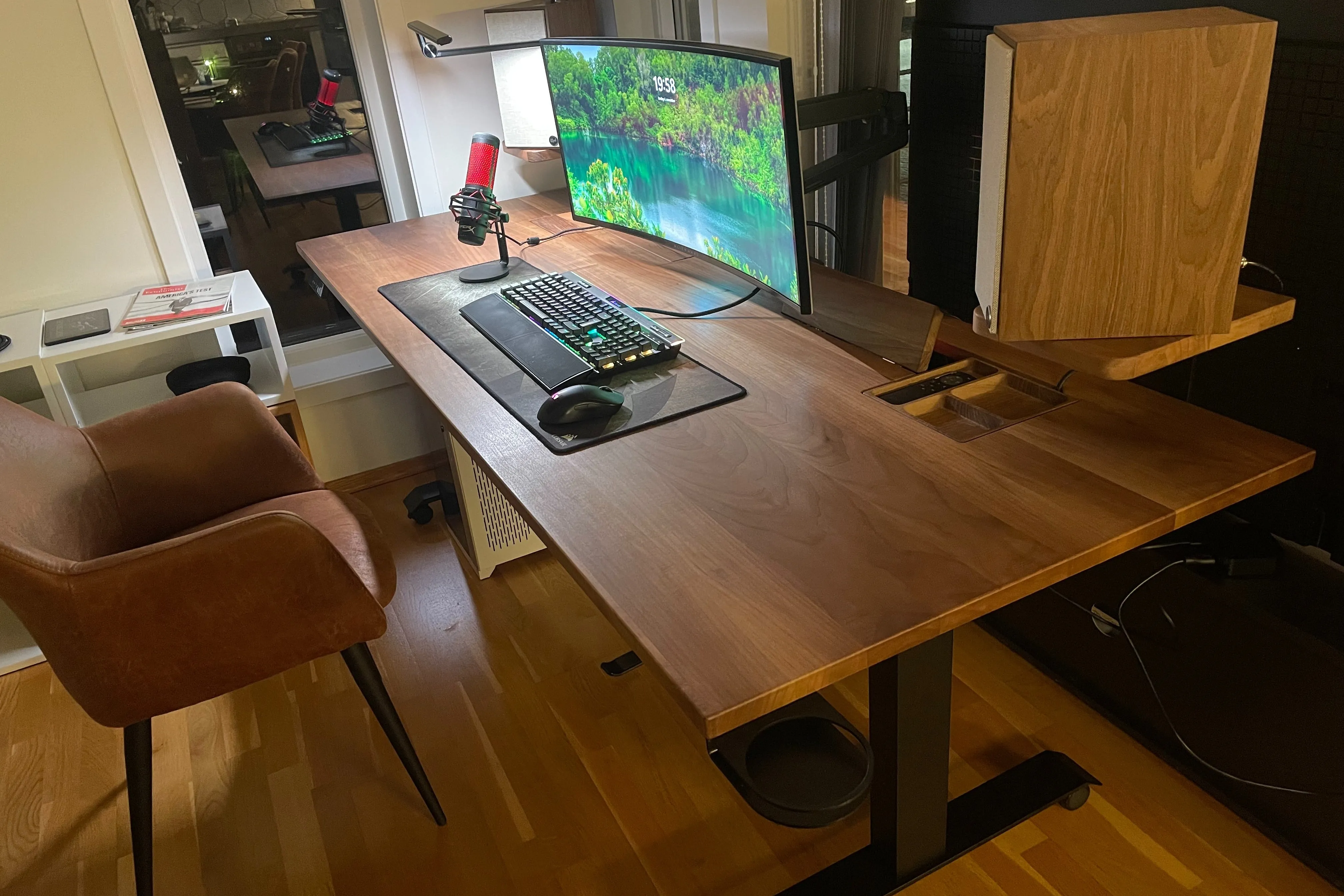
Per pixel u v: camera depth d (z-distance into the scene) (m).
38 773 1.94
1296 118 1.33
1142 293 1.18
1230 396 1.52
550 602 2.29
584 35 2.37
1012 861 1.56
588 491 1.25
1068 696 1.88
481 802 1.78
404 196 2.81
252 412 1.84
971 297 1.91
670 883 1.60
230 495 1.83
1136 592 1.65
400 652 2.16
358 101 2.70
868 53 1.95
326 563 1.46
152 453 1.77
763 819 1.70
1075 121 1.10
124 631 1.38
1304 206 1.35
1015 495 1.15
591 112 1.94
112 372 2.54
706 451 1.31
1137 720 1.76
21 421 1.61
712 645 0.97
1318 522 1.46
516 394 1.51
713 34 2.24
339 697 2.06
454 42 2.57
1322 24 1.27
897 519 1.13
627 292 1.86
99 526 1.68
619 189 1.97
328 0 2.59
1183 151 1.10
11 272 2.35
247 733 1.99
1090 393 1.36
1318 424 1.41
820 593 1.03
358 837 1.73
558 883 1.61
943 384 1.42
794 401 1.41
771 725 1.31
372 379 2.76
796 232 1.45
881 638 0.96
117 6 2.26
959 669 1.97
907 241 2.06
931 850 1.49
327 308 2.88
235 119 2.60
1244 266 1.45
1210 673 1.56
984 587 1.01
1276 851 1.55
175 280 2.51
